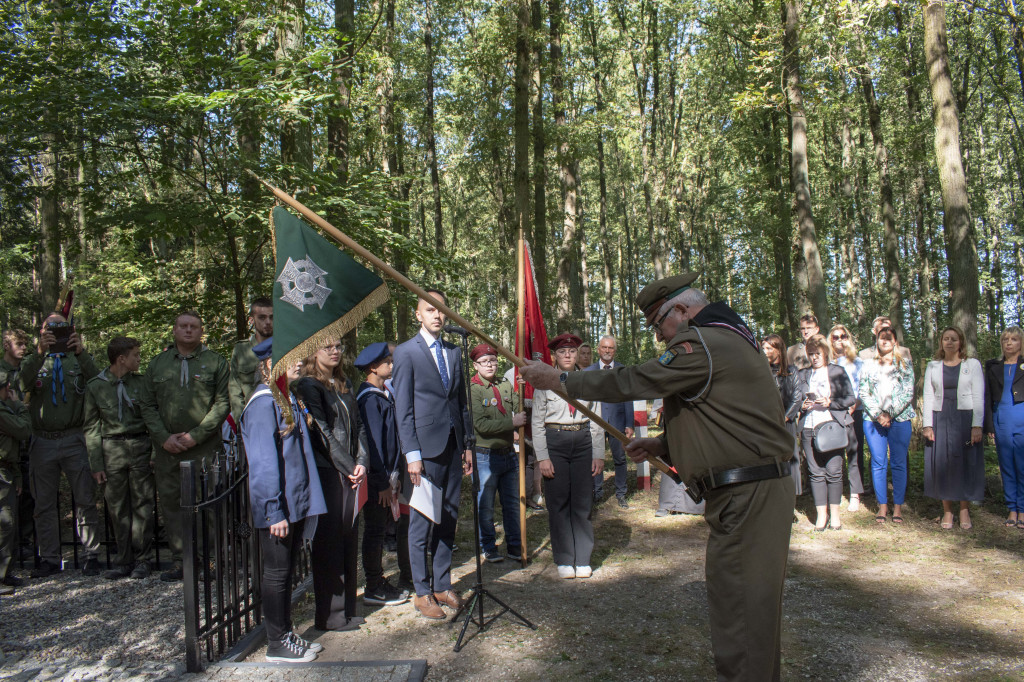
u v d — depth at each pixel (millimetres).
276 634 4020
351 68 9508
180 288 9062
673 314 3420
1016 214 29156
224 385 5691
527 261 6520
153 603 5066
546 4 17641
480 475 6195
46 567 5809
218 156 7633
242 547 4418
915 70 20469
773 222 22141
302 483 4012
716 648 3020
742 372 3023
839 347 8344
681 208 31625
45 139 7336
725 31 19062
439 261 9180
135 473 5738
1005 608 4805
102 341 12117
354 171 9055
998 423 7000
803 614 4773
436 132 22656
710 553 3080
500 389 6812
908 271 34938
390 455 5062
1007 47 20344
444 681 3783
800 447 8211
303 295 3674
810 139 28891
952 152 9602
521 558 6051
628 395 3078
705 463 3053
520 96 13797
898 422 7148
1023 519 6883
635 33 26828
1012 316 31359
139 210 7379
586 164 33969
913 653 4109
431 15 21750
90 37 7160
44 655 4105
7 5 7453
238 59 7066
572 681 3756
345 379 4711
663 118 29688
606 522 7551
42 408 5734
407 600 5168
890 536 6707
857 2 10211
